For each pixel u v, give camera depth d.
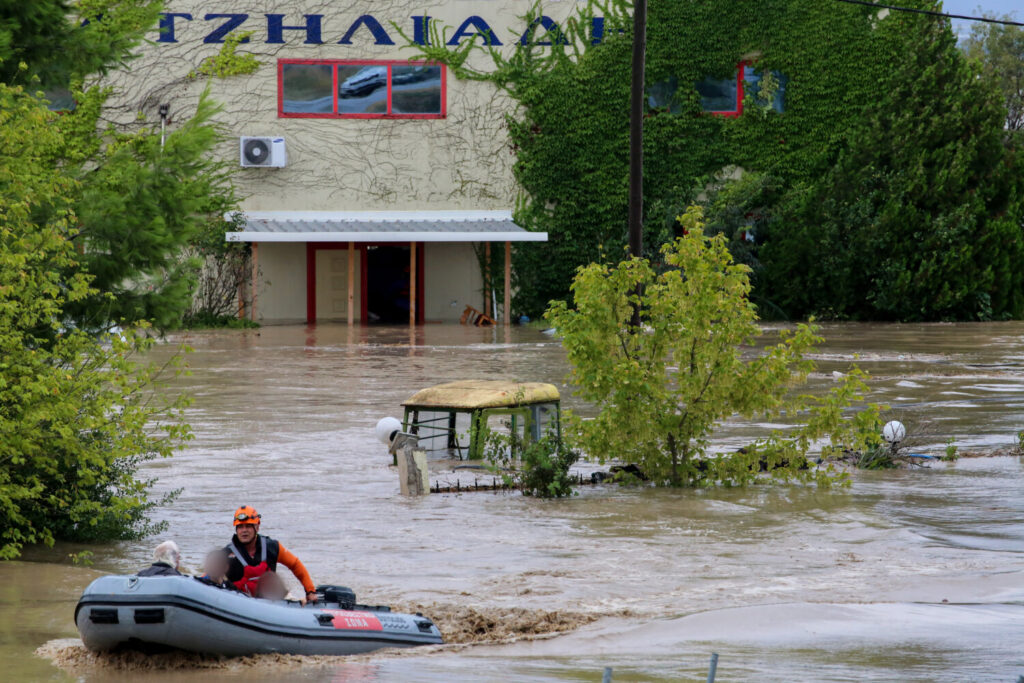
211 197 66.94
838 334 59.19
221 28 67.12
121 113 65.81
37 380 16.45
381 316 70.88
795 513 19.50
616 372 22.00
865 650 11.77
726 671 10.98
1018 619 13.08
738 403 22.12
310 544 17.11
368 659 11.63
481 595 14.41
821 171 72.38
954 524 18.55
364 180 69.31
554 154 70.44
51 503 17.34
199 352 48.66
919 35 70.62
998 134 70.25
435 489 21.33
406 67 69.38
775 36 71.81
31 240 17.41
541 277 71.00
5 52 21.03
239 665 11.38
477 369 41.28
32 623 13.10
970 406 32.72
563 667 11.20
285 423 29.19
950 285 69.12
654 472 22.55
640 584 14.92
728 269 22.44
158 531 18.09
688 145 71.94
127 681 10.88
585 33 70.50
